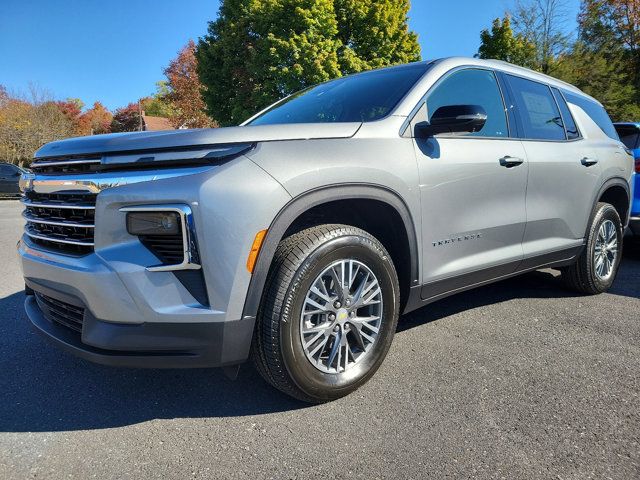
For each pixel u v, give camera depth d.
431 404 2.33
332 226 2.29
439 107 2.78
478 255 3.02
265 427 2.15
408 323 3.48
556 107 3.81
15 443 2.04
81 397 2.43
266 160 2.04
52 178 2.19
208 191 1.91
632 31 22.33
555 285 4.54
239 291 1.98
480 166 2.90
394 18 18.83
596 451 1.96
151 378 2.63
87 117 49.44
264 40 17.41
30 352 2.96
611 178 4.13
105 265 1.95
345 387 2.35
